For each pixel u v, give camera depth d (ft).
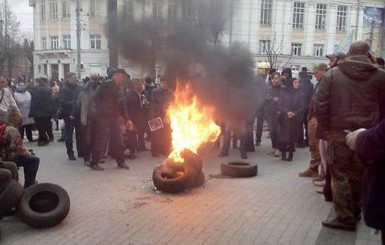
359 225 15.72
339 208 15.20
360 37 130.82
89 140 26.12
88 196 19.45
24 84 38.75
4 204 15.14
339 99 14.44
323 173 21.58
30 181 18.79
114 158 28.71
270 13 119.14
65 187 21.04
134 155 28.91
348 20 141.49
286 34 128.26
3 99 28.37
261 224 15.89
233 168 23.39
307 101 33.12
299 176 23.94
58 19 76.33
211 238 14.51
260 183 22.18
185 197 19.33
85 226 15.61
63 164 26.78
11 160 17.79
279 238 14.53
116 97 24.79
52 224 15.39
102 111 24.59
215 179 22.98
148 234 14.84
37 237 14.57
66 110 28.30
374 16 92.53
